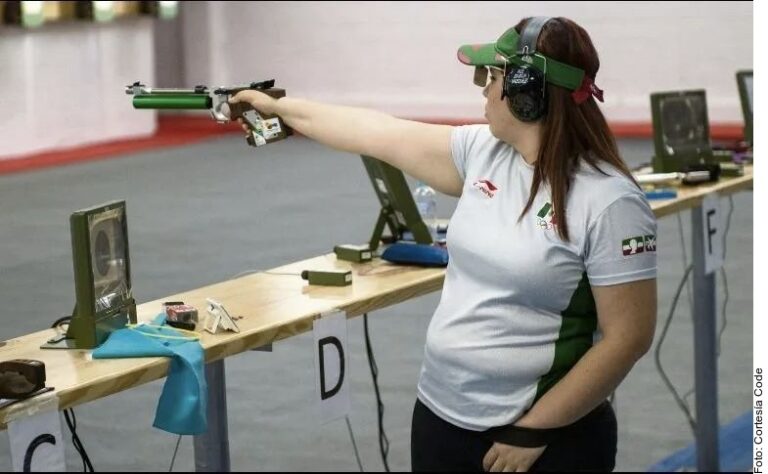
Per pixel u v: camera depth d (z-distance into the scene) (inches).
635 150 425.4
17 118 426.0
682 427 165.8
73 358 78.5
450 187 90.9
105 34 471.8
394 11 543.2
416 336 207.5
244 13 570.3
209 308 87.2
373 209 334.6
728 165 157.0
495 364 83.0
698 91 159.5
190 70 580.7
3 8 405.4
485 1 522.0
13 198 350.3
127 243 85.7
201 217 326.3
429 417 88.5
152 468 150.9
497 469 84.5
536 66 80.2
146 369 76.7
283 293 98.9
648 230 80.6
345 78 558.9
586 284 81.6
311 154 466.0
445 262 108.3
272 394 179.8
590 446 86.0
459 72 535.5
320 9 556.4
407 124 92.7
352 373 187.9
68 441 159.3
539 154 81.5
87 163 438.3
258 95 94.7
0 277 207.5
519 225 81.7
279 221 318.3
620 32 491.8
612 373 80.7
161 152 478.9
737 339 203.9
